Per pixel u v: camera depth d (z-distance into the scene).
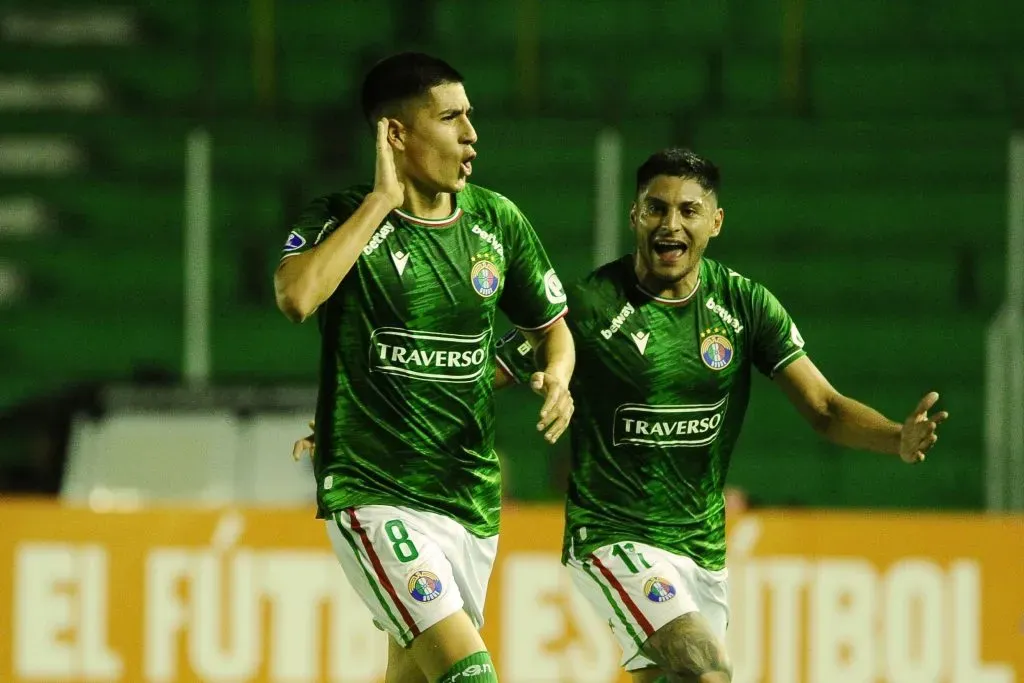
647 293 17.19
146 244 42.09
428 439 14.25
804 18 47.97
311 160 43.78
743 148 42.94
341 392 14.16
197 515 24.52
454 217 14.44
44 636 24.36
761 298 17.50
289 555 24.36
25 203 43.12
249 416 33.31
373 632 24.20
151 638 24.31
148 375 37.28
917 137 43.50
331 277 13.13
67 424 35.00
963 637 24.06
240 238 41.72
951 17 47.78
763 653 23.98
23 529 24.52
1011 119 43.66
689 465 17.25
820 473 37.25
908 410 38.41
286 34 48.12
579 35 48.16
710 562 17.50
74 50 47.06
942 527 24.19
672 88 46.06
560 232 41.25
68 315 40.59
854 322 39.72
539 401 38.03
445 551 14.38
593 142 42.97
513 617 23.95
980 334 39.53
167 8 48.38
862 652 24.02
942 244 41.59
